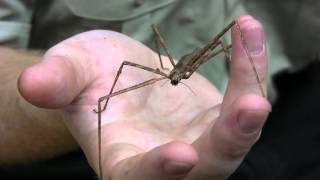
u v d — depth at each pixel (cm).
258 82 25
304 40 46
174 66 33
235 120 20
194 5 44
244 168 42
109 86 28
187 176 22
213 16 44
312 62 47
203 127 27
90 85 27
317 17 45
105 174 23
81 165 43
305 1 45
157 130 26
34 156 39
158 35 35
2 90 36
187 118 28
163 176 19
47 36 45
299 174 45
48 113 35
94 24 44
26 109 35
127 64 28
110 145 24
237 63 25
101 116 26
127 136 25
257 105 20
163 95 30
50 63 23
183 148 19
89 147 26
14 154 38
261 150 44
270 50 46
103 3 43
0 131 37
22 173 42
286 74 47
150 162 20
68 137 37
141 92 29
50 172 42
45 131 36
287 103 46
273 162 43
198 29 44
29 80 22
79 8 43
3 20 43
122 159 23
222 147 21
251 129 20
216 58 43
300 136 45
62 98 24
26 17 44
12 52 40
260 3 46
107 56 29
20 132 36
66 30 44
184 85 31
